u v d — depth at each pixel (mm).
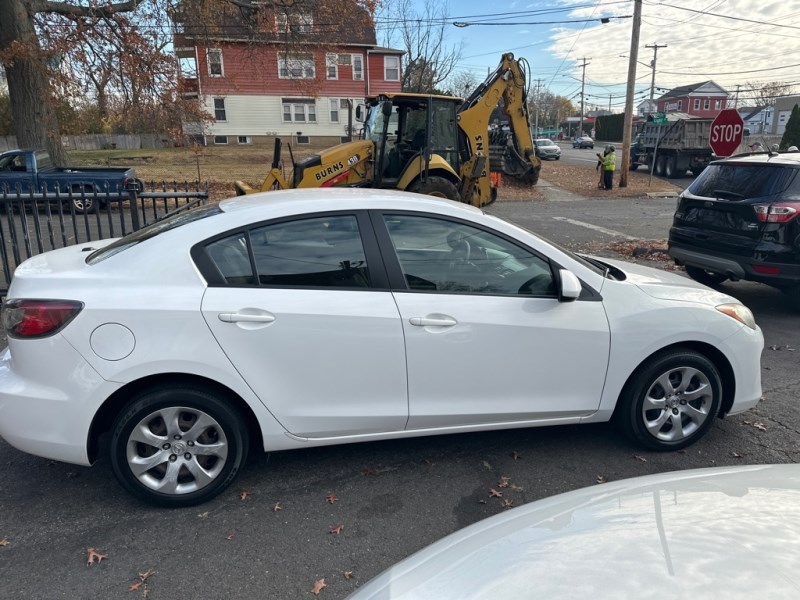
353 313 3115
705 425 3750
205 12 18219
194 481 3131
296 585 2602
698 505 1789
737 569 1446
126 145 42875
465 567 1625
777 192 6293
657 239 11734
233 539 2900
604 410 3594
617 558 1530
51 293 2922
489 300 3324
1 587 2572
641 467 3570
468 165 12836
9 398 2916
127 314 2895
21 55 15727
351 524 3021
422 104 11195
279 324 3031
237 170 25750
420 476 3457
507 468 3551
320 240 3184
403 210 3311
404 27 37906
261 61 23844
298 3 18906
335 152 10703
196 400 3023
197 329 2945
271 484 3369
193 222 3146
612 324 3482
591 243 11391
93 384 2889
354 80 40594
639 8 20859
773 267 6270
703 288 3908
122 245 3285
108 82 15828
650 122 31188
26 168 15234
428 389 3287
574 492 2061
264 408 3090
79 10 16047
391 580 1665
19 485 3342
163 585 2596
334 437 3270
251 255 3100
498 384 3379
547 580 1485
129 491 3053
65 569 2688
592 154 49625
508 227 3447
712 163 7207
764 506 1767
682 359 3623
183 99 16156
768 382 4914
